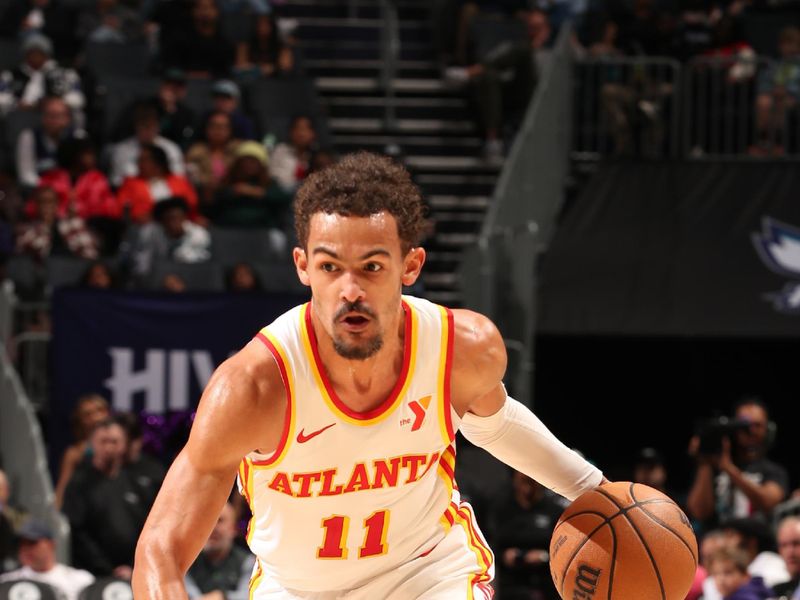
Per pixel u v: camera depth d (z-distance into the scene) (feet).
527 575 87.10
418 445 32.30
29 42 132.16
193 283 108.99
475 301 102.32
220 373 30.96
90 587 70.69
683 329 112.27
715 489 90.38
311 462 31.60
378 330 29.66
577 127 127.34
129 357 96.53
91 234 114.01
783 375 129.49
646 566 34.63
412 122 142.00
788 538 76.13
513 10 150.71
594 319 112.78
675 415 130.11
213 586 77.51
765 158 114.42
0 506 79.61
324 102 142.51
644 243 113.29
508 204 108.17
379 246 29.22
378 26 152.56
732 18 135.54
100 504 84.99
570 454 36.94
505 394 35.22
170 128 126.31
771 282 112.37
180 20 139.13
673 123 121.19
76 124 128.06
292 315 31.42
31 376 102.83
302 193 30.30
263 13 144.36
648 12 137.39
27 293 108.78
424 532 34.19
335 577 33.81
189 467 30.42
